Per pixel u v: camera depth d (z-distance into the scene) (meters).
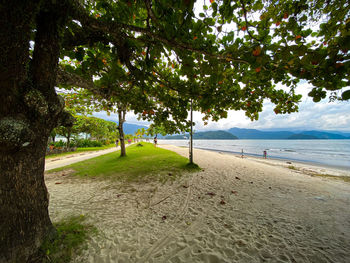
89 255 2.40
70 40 2.38
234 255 2.49
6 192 1.89
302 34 2.08
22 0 1.36
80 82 3.04
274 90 3.68
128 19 2.17
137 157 11.86
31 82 1.90
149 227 3.19
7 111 1.72
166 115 4.21
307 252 2.57
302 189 5.82
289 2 2.01
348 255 2.50
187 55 1.99
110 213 3.72
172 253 2.51
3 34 1.41
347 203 4.53
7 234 1.91
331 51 1.39
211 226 3.25
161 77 3.62
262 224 3.35
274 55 1.65
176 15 1.56
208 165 9.73
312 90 1.89
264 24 2.22
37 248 2.19
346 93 1.27
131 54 2.64
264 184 6.27
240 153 26.27
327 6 1.79
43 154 2.29
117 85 3.61
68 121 2.58
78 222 3.28
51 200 4.45
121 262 2.31
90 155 15.79
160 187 5.56
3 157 1.81
